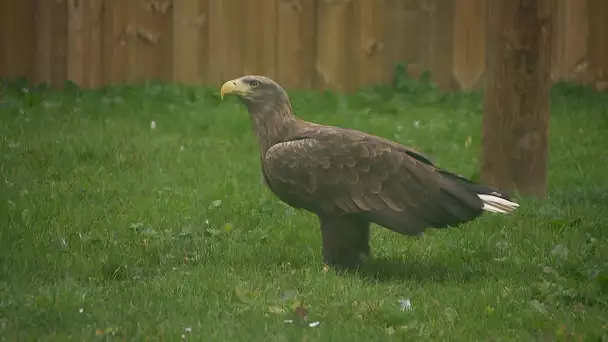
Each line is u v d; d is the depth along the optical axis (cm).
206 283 962
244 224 1212
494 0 1337
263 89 1074
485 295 942
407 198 1008
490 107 1357
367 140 1035
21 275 955
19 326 820
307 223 1223
